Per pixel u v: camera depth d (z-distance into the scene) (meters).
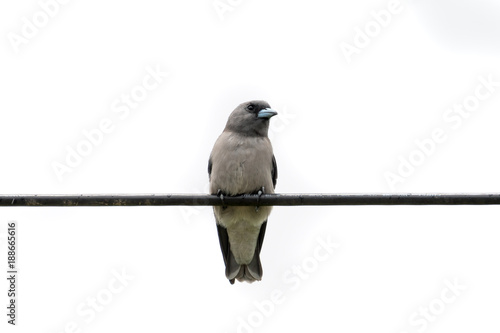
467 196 9.86
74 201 10.14
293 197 10.40
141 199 10.38
